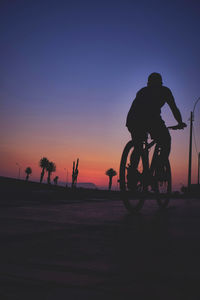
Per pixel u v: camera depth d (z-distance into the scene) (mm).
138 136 3912
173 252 1642
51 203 4672
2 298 969
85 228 2350
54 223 2588
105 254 1579
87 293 1026
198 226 2574
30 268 1302
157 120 4086
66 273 1243
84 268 1317
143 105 4012
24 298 975
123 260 1467
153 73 4152
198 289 1080
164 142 4250
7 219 2791
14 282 1118
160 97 4066
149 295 1021
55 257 1499
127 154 3713
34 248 1684
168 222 2777
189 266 1376
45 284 1104
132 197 3725
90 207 4012
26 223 2572
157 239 1985
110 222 2693
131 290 1061
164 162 4309
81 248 1699
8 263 1376
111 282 1141
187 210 3975
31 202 4863
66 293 1022
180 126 4324
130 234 2137
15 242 1832
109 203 4703
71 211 3516
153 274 1246
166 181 4449
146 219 2957
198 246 1800
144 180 3918
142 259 1490
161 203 4359
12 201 5000
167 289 1075
